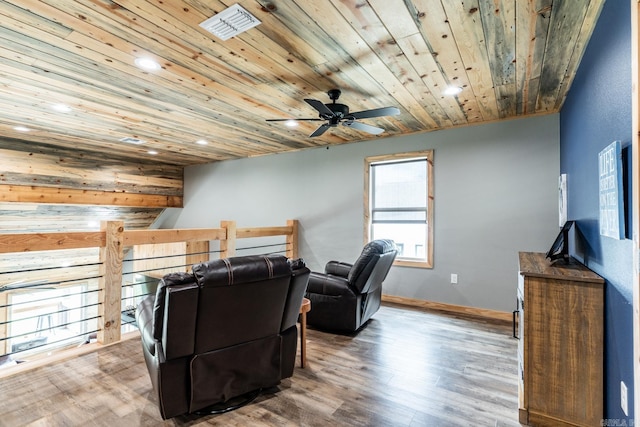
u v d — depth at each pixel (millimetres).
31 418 1942
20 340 6410
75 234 2803
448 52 2365
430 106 3514
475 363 2730
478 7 1858
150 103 3410
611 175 1634
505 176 3918
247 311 1946
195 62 2523
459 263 4195
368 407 2102
